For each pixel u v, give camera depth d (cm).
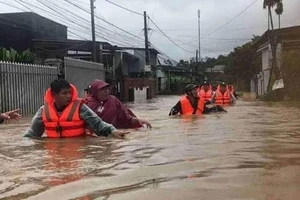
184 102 1164
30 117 1428
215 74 8431
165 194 292
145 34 4681
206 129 759
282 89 2817
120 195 296
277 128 769
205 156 447
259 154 455
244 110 1435
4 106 1430
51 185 335
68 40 3077
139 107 2144
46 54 3027
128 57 4744
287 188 298
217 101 1925
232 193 288
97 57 3353
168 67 6944
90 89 796
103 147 546
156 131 732
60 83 659
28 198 300
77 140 622
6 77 1451
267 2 3362
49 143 596
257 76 5378
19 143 600
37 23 3094
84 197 296
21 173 385
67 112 659
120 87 3631
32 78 1648
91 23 3059
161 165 400
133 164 413
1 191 321
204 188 304
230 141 575
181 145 542
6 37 3022
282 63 2902
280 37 3469
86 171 387
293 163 396
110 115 778
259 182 318
